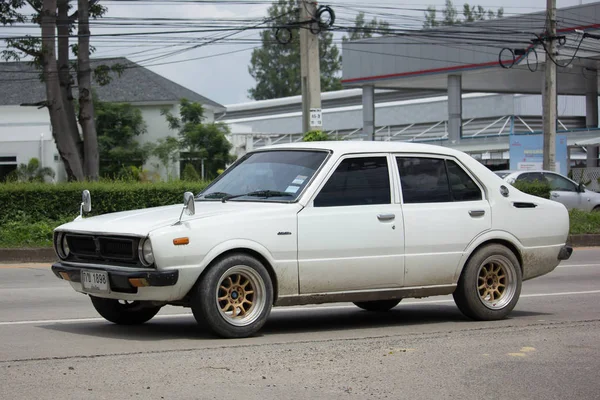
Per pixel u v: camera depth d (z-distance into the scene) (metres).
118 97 46.84
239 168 8.31
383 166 8.03
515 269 8.66
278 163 8.05
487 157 42.78
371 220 7.75
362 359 6.42
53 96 26.39
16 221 18.02
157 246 6.77
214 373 5.87
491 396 5.43
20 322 8.43
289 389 5.48
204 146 44.34
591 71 41.56
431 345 7.04
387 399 5.30
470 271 8.36
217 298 7.05
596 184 34.91
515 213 8.70
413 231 7.99
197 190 19.08
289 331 7.90
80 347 6.83
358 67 45.22
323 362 6.29
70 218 18.33
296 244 7.39
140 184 18.92
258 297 7.26
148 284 6.79
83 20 27.33
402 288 8.02
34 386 5.45
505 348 6.95
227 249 7.04
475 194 8.53
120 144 44.94
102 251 7.20
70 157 26.67
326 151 7.90
